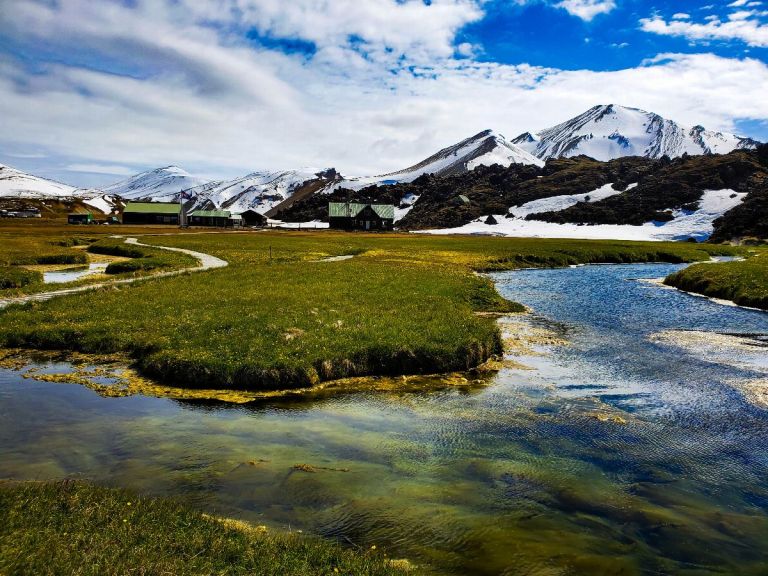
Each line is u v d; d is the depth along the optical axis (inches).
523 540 355.9
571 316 1321.4
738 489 446.9
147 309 1085.1
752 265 2240.4
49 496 367.2
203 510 378.6
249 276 1697.8
